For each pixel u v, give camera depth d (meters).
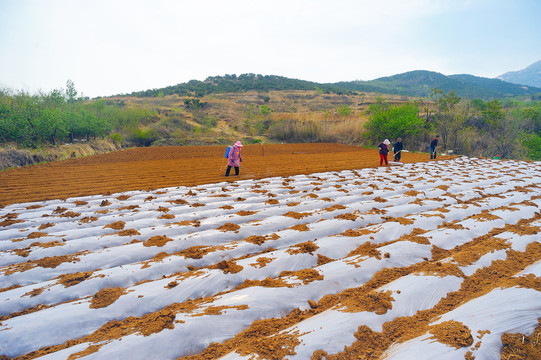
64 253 4.40
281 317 3.02
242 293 3.22
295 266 4.00
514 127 24.73
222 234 5.02
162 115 38.75
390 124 24.45
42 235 5.05
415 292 3.26
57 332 2.73
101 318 2.92
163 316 2.82
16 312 3.11
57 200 7.36
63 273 3.84
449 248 4.70
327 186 9.23
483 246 4.46
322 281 3.52
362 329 2.69
